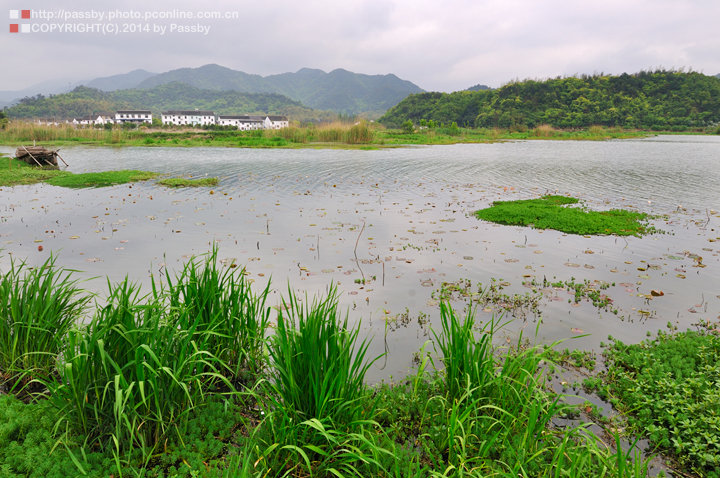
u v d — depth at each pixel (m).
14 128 44.62
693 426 3.37
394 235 9.61
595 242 9.17
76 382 2.96
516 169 23.23
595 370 4.38
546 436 3.19
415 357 4.55
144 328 3.16
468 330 3.61
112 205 12.52
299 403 3.10
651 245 8.94
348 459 2.85
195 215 11.34
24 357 3.87
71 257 7.59
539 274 7.16
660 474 2.90
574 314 5.64
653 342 4.85
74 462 2.65
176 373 3.07
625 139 67.38
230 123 148.38
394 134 65.88
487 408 3.47
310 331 3.07
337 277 6.88
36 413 3.27
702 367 4.18
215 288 4.07
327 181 18.19
